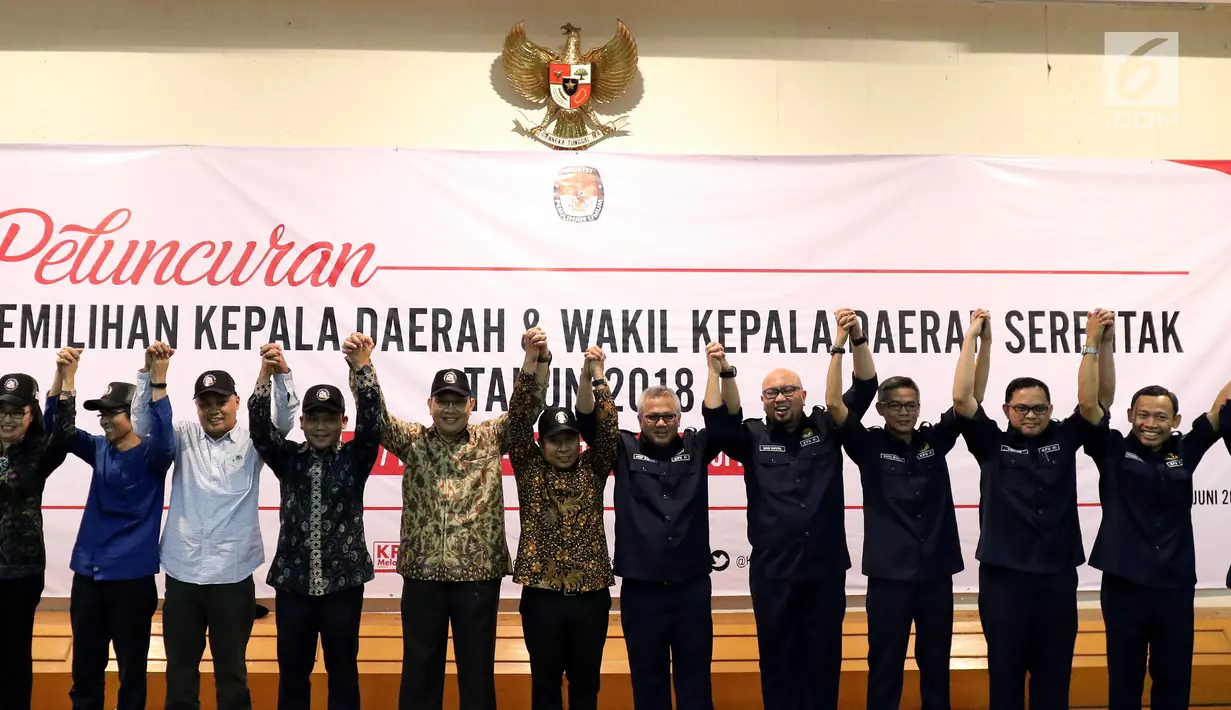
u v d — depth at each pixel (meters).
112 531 3.63
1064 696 3.64
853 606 4.89
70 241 4.76
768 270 4.95
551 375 4.86
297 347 4.79
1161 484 3.70
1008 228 5.03
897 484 3.74
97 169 4.80
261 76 5.05
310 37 5.08
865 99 5.24
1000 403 4.95
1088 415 3.77
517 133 5.09
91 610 3.60
